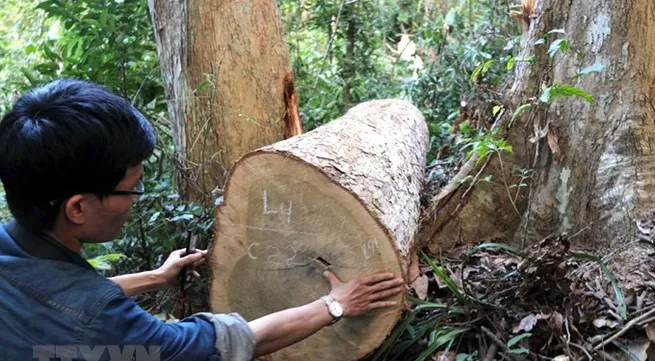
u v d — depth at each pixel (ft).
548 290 7.94
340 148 7.75
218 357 4.79
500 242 10.16
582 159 9.48
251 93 11.30
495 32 17.07
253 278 7.27
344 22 19.54
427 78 17.37
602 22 9.39
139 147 4.51
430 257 9.87
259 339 5.42
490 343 7.73
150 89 14.14
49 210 4.32
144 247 10.48
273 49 11.49
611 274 7.80
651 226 8.68
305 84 18.37
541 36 9.89
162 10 11.55
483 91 13.30
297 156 6.85
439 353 7.70
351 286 6.57
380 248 6.73
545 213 9.80
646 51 9.20
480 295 8.29
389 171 8.16
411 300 7.84
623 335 7.37
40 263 4.32
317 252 6.96
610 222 9.07
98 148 4.23
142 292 7.09
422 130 11.52
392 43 24.36
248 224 7.16
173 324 4.75
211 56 11.16
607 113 9.34
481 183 10.21
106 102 4.35
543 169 9.86
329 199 6.81
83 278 4.40
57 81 4.50
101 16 12.80
